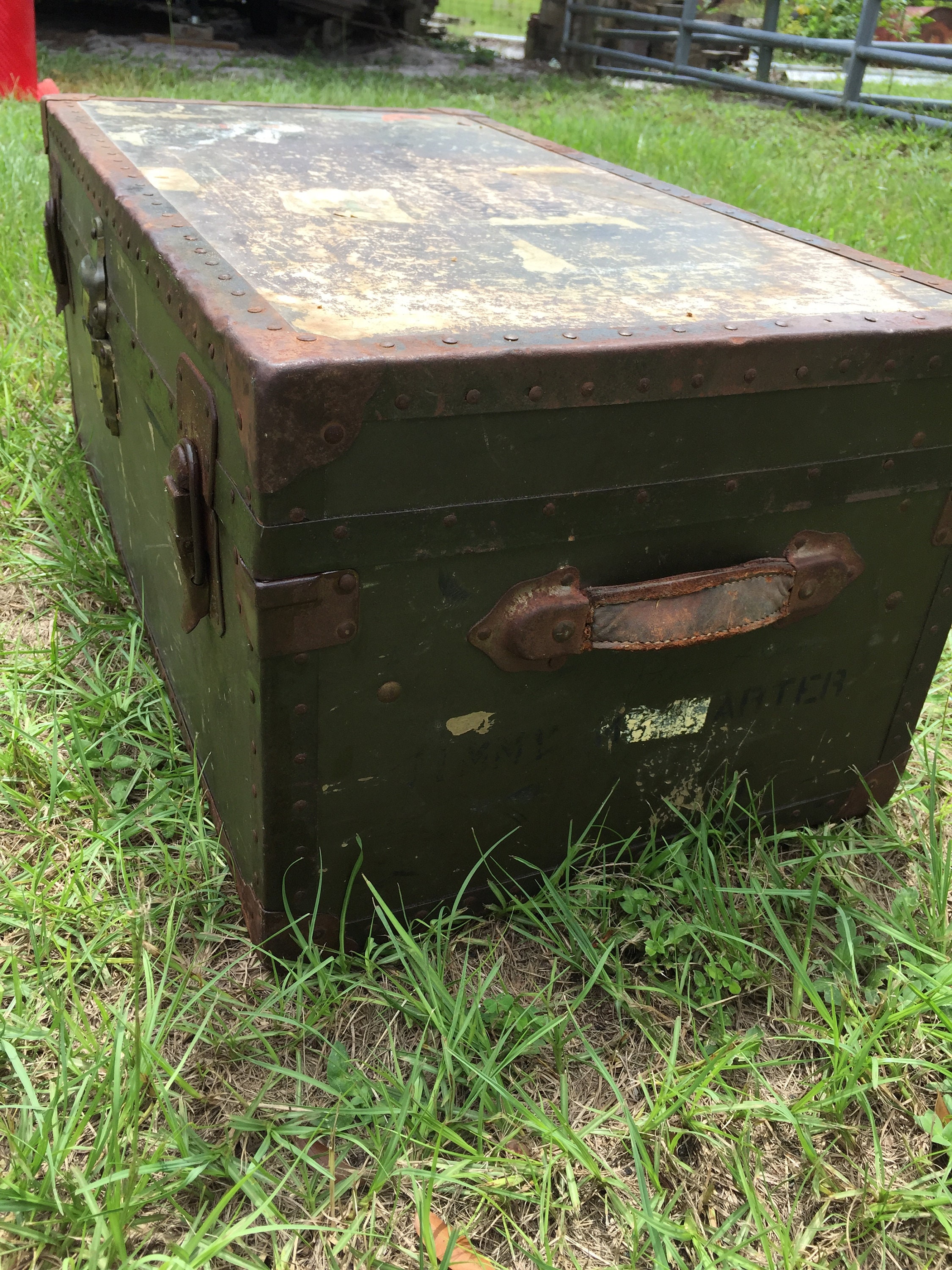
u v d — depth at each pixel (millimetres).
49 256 2645
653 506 1452
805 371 1445
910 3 9828
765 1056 1540
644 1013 1555
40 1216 1218
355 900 1567
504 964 1640
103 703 2010
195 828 1751
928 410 1584
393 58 10188
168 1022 1409
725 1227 1274
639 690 1603
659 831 1795
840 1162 1404
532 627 1428
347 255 1609
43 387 3193
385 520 1284
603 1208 1333
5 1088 1383
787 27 12242
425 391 1223
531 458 1337
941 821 1970
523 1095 1409
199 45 9953
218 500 1377
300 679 1342
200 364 1358
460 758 1521
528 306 1453
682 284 1628
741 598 1547
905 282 1757
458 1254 1262
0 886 1643
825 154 6090
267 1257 1258
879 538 1664
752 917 1706
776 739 1793
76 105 2525
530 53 11016
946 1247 1317
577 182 2318
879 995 1607
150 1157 1297
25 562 2469
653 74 9438
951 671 2350
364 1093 1392
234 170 2070
